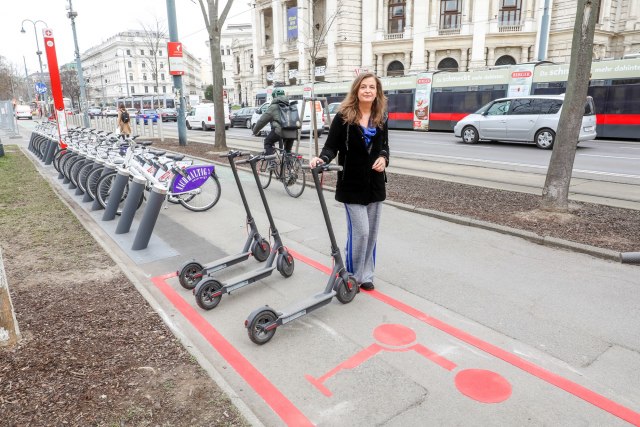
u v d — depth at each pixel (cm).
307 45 4550
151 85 11038
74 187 926
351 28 4431
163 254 549
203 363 315
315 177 374
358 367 320
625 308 395
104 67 11888
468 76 2334
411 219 671
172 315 398
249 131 2688
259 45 5572
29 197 834
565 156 643
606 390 291
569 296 419
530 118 1591
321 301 384
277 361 328
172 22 1706
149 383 292
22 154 1551
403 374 311
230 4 1489
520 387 296
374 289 442
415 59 4131
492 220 635
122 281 456
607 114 1872
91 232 616
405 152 1505
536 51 3650
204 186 754
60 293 426
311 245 575
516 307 401
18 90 8962
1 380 293
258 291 444
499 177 1007
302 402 284
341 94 3033
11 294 422
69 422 256
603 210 679
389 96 2670
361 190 393
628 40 3662
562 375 307
